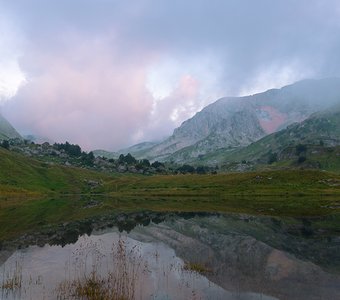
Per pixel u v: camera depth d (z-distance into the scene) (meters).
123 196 188.88
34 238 58.72
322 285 32.22
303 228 68.62
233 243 53.97
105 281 33.25
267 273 36.41
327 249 48.66
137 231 66.56
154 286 32.00
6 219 85.62
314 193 162.38
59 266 39.84
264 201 139.75
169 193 191.75
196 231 66.25
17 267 39.44
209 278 34.62
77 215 94.88
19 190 189.12
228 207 116.44
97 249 49.72
